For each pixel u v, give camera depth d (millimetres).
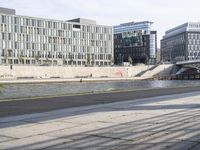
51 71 133250
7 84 100438
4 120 12656
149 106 17406
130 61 187125
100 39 176875
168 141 9008
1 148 8273
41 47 153250
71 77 135250
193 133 10062
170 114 14211
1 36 140000
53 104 18391
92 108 16516
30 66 127312
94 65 156875
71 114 14297
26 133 10086
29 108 16500
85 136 9625
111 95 25031
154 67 162125
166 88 36281
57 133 10078
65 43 162250
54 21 158375
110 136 9617
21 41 146500
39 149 8180
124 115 13867
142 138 9383
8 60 141500
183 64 165125
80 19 171500
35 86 90500
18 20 145750
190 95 25438
